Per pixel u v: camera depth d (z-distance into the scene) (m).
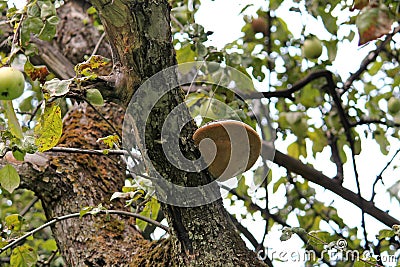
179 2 5.75
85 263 5.04
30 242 6.21
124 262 5.00
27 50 4.63
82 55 5.78
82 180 5.20
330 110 5.93
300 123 5.84
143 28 4.59
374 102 6.18
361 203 5.48
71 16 5.89
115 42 4.62
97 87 4.64
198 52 5.23
